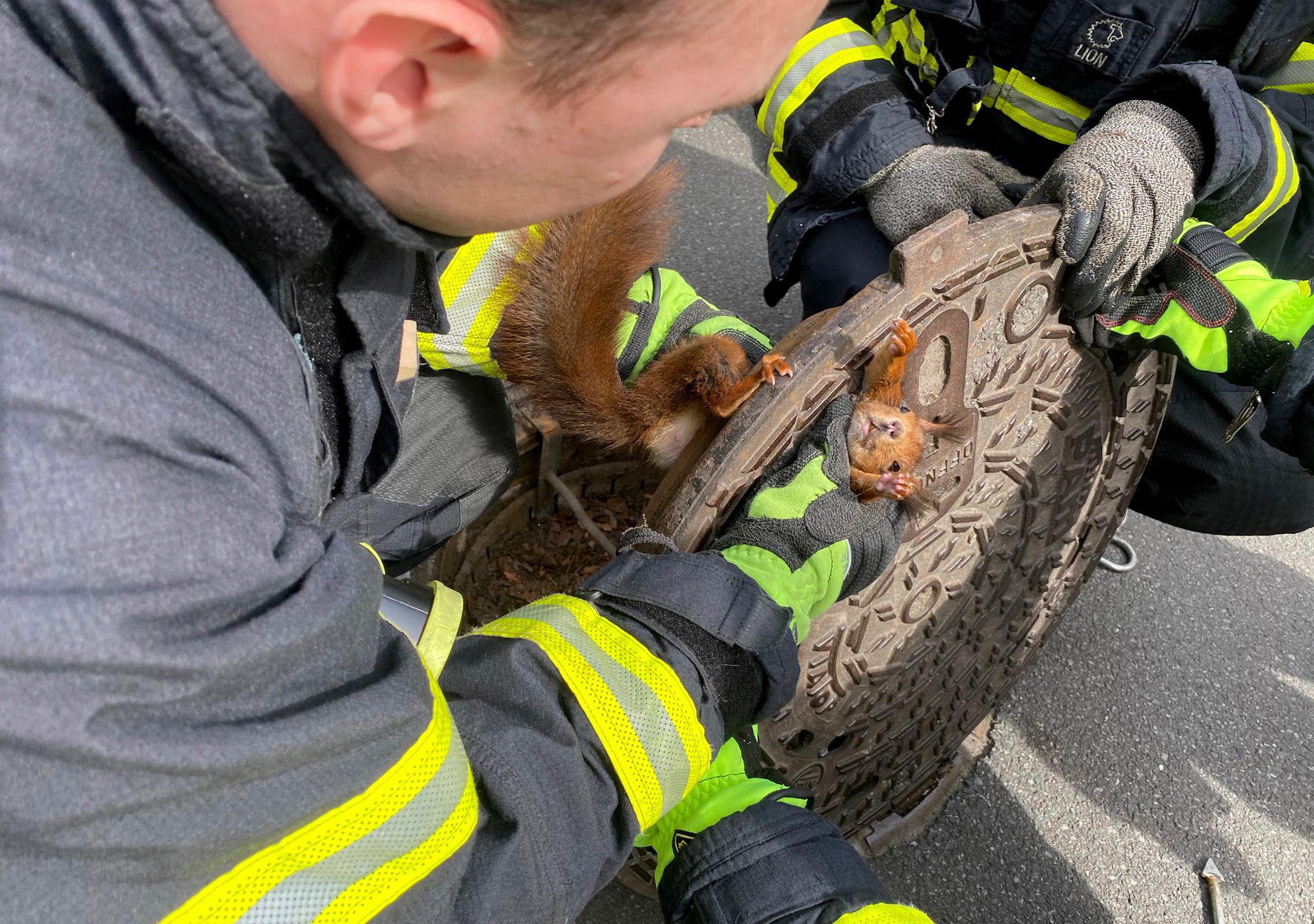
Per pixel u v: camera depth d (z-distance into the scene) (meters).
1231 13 1.74
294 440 0.60
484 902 0.73
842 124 1.91
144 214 0.52
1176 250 1.48
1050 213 1.39
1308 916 2.08
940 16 1.90
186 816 0.51
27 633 0.43
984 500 1.65
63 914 0.49
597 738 0.88
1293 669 2.54
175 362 0.51
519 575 2.20
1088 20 1.81
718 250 3.30
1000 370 1.52
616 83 0.50
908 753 1.93
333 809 0.60
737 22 0.49
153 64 0.48
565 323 1.74
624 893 1.92
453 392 1.64
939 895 2.04
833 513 1.20
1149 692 2.45
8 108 0.47
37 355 0.45
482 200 0.60
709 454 1.20
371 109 0.49
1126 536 2.82
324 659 0.60
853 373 1.31
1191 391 2.08
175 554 0.48
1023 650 2.06
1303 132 1.87
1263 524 2.17
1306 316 1.35
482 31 0.45
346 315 0.80
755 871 1.01
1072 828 2.18
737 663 1.01
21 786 0.45
